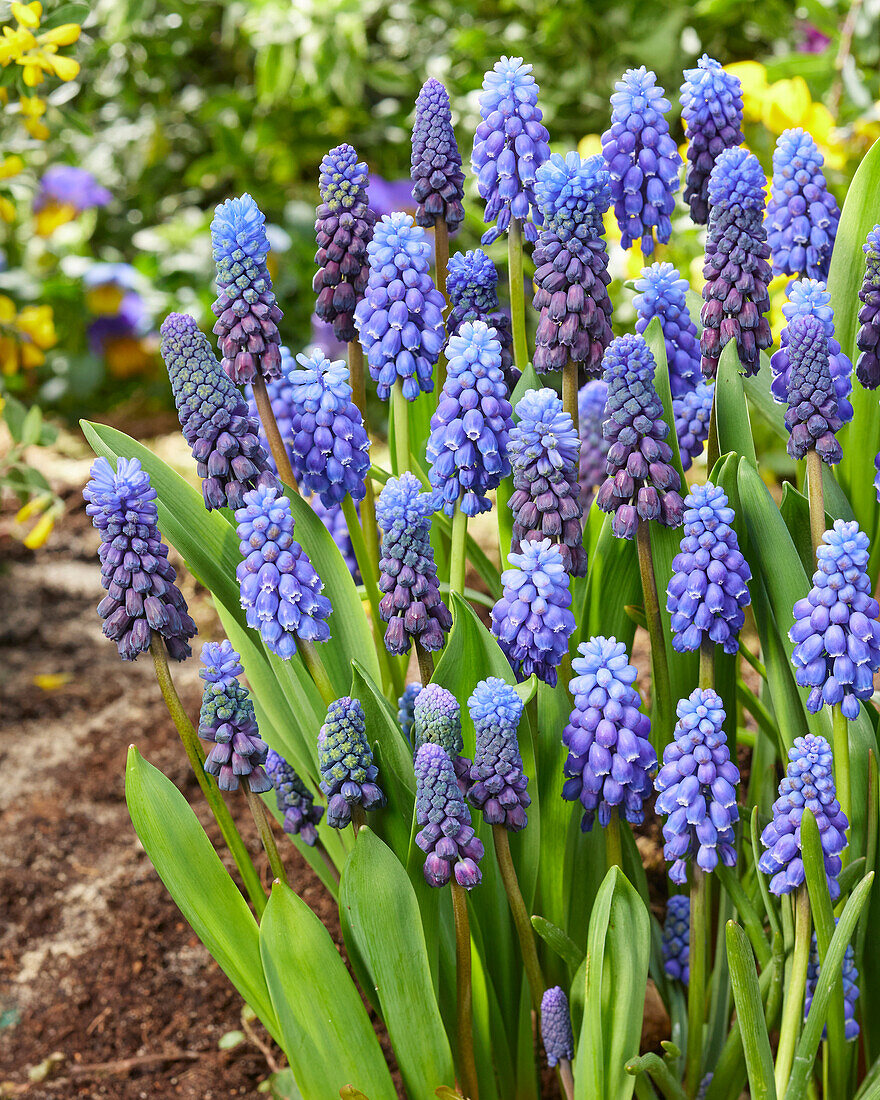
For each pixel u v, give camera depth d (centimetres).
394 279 58
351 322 62
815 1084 59
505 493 63
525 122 60
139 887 80
